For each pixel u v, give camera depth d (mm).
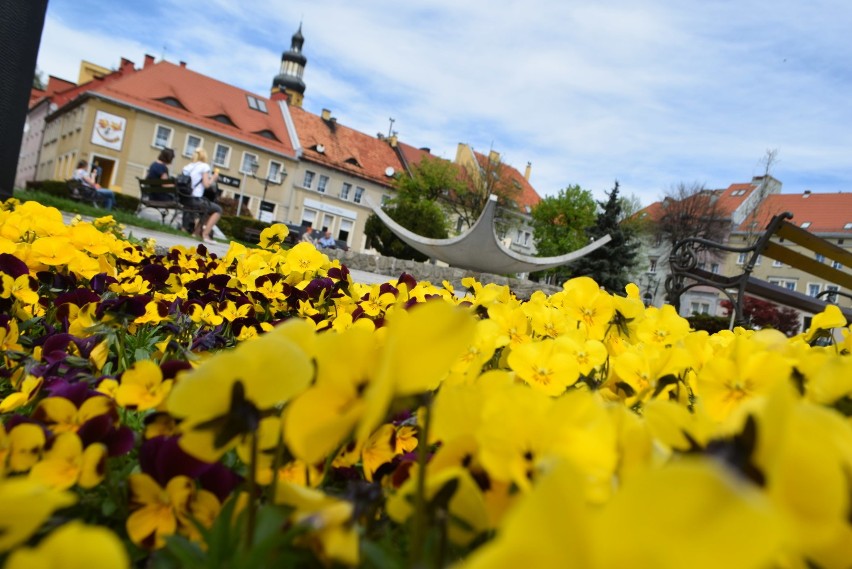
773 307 18562
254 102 47625
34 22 6434
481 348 1051
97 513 792
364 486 513
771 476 349
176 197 13352
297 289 2459
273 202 45969
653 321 1431
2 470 734
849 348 1497
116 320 1626
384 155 53156
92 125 39219
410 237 15180
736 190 57312
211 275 2803
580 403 525
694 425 535
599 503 488
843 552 390
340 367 507
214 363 515
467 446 570
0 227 2213
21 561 328
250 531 551
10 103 6305
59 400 829
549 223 45344
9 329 1425
